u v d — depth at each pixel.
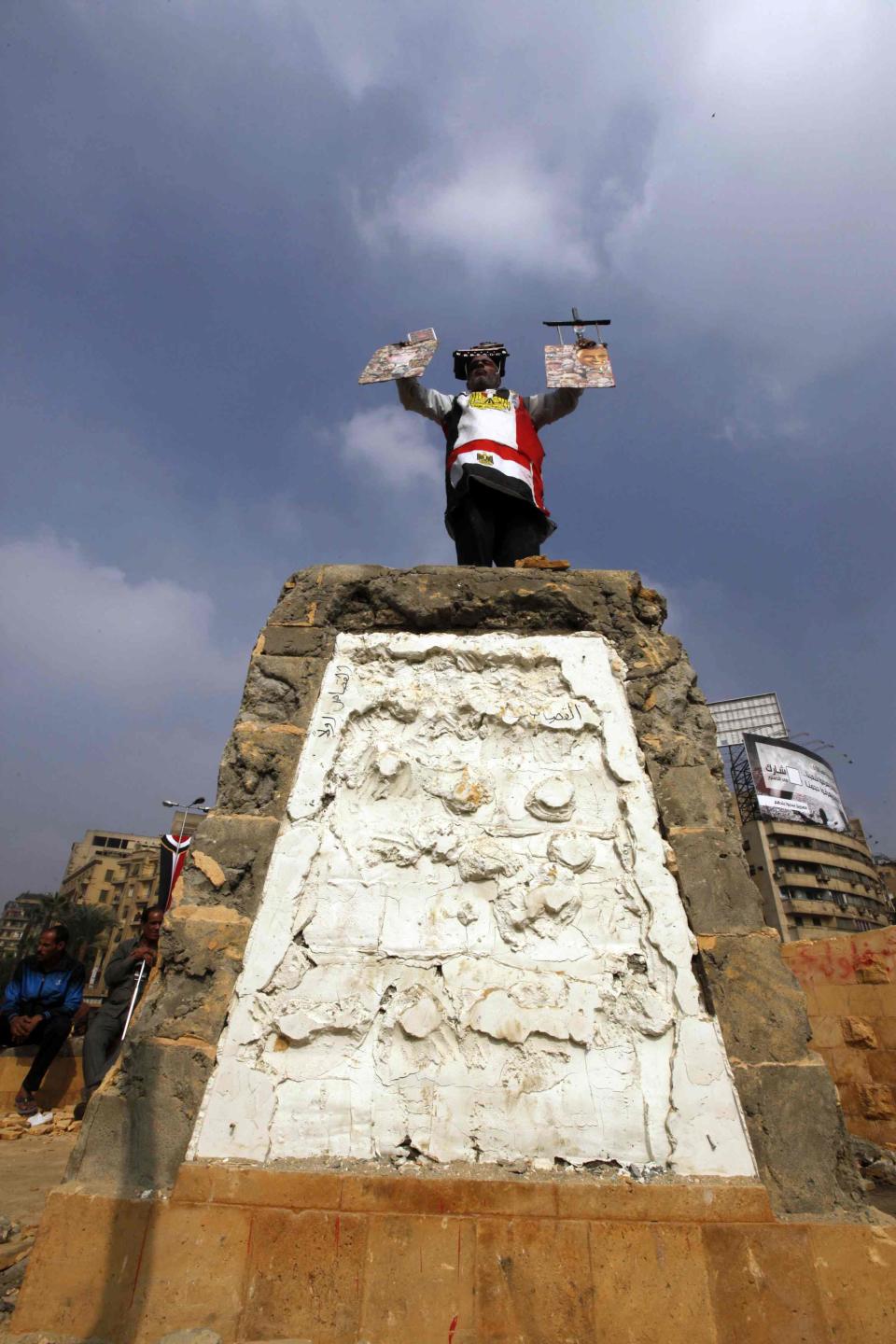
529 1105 2.88
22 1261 3.07
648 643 4.19
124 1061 2.95
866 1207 2.66
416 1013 3.06
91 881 55.06
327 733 3.80
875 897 41.16
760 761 41.00
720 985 3.09
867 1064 7.36
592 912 3.34
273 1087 2.88
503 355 6.11
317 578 4.36
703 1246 2.50
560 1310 2.41
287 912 3.27
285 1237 2.52
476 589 4.29
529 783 3.72
